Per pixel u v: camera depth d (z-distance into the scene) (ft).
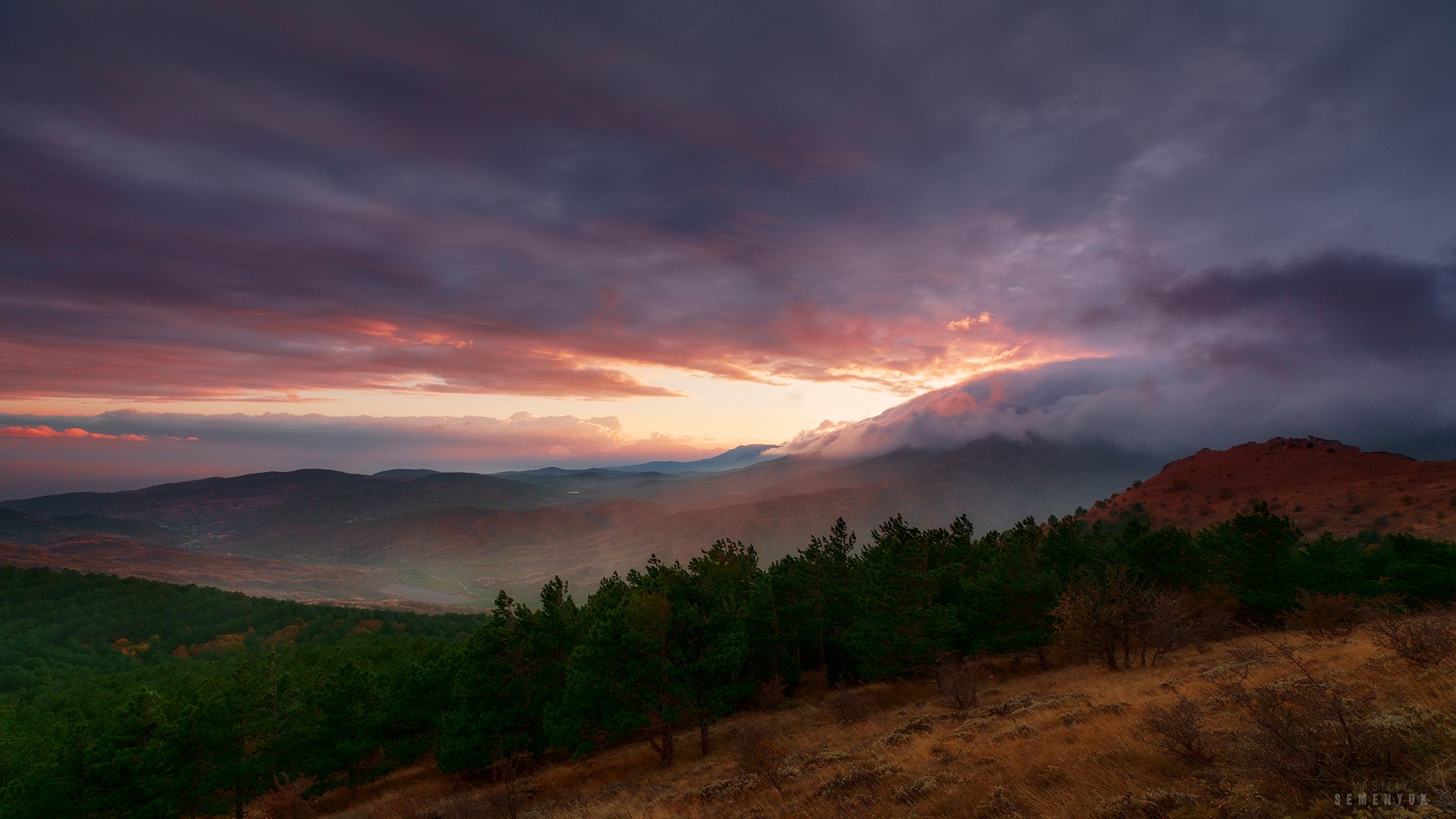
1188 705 33.86
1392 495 431.43
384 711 142.20
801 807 47.91
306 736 136.26
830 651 180.04
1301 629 127.85
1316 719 25.45
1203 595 147.13
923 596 145.28
